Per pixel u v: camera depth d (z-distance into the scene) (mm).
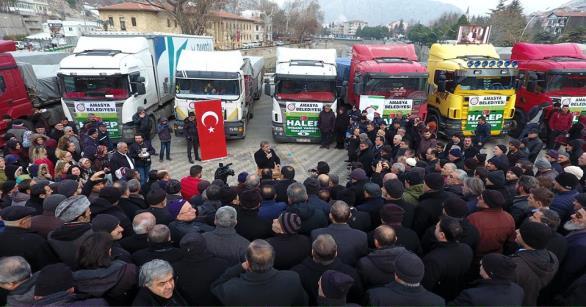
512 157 7812
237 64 12492
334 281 2621
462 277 3584
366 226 4609
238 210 4535
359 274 3354
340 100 14844
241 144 13711
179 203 4742
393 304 2775
